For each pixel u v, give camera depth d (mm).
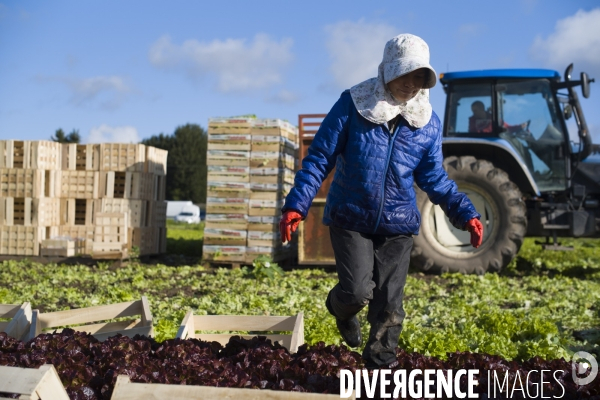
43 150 14555
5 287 10328
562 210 11773
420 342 5895
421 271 12359
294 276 11562
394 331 4480
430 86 4277
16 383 3145
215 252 12828
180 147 77062
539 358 4809
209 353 4871
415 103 4352
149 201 14812
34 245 14391
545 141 11977
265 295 9492
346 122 4398
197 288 10281
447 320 7695
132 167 14508
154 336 5961
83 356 4535
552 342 6508
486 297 9438
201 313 7805
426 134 4430
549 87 12031
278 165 12742
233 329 5766
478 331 6695
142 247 14336
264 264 11148
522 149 12078
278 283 10812
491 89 12164
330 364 4461
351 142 4379
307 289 10164
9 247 14461
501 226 11711
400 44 4219
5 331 5441
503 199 11648
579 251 17297
